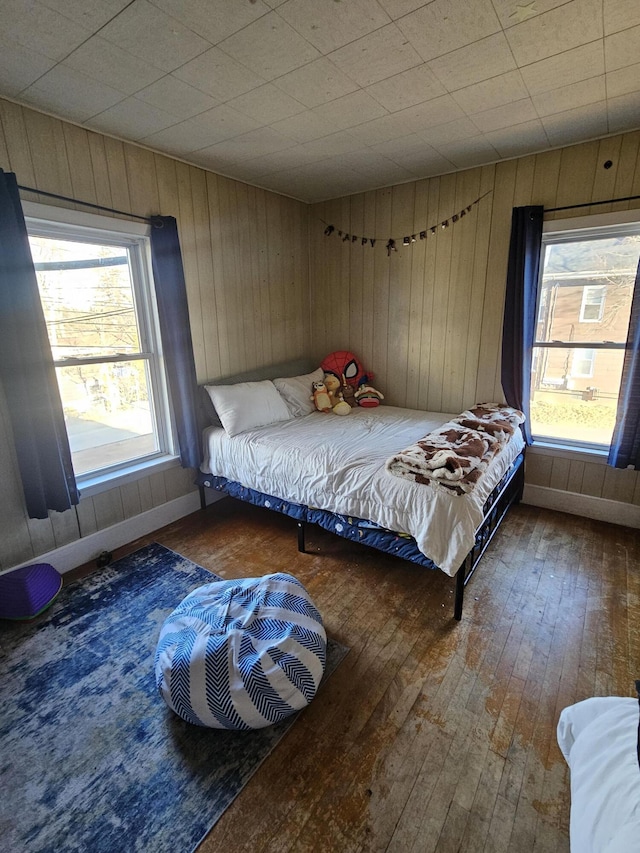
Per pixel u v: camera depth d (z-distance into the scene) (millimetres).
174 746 1454
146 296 2820
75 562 2535
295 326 3939
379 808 1257
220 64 1761
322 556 2617
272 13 1464
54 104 2059
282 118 2242
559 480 3066
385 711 1568
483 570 2422
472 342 3252
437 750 1423
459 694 1634
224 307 3238
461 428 2576
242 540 2826
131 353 2812
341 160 2852
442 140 2559
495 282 3066
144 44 1618
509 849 1152
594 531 2814
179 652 1522
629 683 1664
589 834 751
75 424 2602
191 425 2941
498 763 1376
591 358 2883
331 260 3844
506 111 2209
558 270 2889
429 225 3260
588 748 930
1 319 2021
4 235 1981
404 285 3482
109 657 1844
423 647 1871
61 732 1508
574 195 2684
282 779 1341
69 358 2506
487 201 2990
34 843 1187
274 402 3234
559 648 1851
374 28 1555
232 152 2691
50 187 2188
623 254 2666
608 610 2080
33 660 1831
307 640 1604
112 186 2447
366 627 2002
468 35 1604
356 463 2283
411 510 1983
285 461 2537
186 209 2871
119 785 1333
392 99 2072
